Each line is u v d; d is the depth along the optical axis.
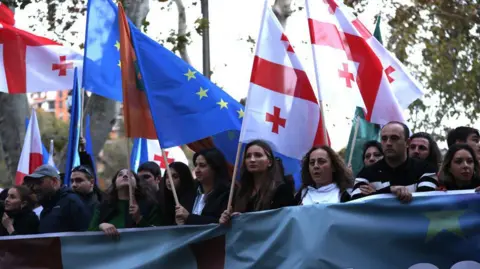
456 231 7.17
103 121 16.33
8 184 17.17
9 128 17.11
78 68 11.22
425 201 7.22
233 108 8.36
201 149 8.89
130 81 8.07
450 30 19.08
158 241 7.79
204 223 7.66
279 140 7.90
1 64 11.18
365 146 8.50
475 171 7.51
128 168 7.96
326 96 8.43
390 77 9.08
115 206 8.27
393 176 7.48
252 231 7.50
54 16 17.70
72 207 8.46
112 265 7.84
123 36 8.02
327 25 8.62
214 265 7.59
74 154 10.28
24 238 8.03
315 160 7.63
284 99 7.97
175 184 8.34
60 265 7.95
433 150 8.44
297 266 7.27
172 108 8.05
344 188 7.65
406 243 7.21
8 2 16.83
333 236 7.26
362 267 7.19
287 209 7.41
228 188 7.91
